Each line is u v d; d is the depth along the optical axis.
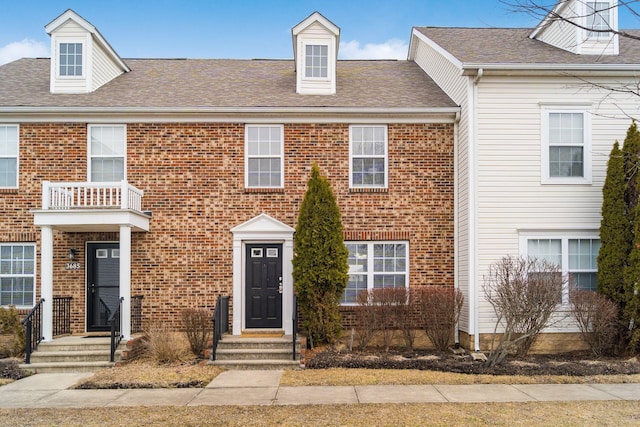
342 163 13.23
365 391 8.88
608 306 11.17
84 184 11.72
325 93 14.16
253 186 13.21
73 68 13.96
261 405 8.04
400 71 16.58
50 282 11.62
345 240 13.09
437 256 13.12
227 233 13.00
